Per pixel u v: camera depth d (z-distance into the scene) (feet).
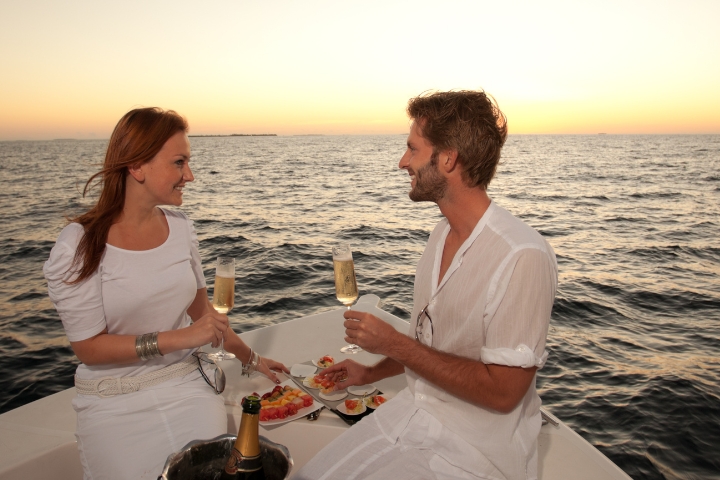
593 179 102.63
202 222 45.93
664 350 17.48
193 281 5.99
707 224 46.52
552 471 5.47
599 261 31.60
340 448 4.81
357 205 59.11
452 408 4.74
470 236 4.58
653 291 24.45
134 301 5.54
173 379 5.81
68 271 5.15
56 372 15.35
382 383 7.36
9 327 18.89
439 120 4.49
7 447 5.85
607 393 14.34
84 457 5.25
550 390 14.64
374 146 421.59
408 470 4.45
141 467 4.82
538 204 63.41
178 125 5.50
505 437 4.56
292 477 4.64
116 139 5.37
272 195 70.18
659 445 11.89
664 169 133.28
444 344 4.83
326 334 9.11
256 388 7.13
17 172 117.60
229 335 6.71
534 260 4.25
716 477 10.79
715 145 391.24
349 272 7.52
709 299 23.22
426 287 5.08
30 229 40.19
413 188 4.91
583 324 20.10
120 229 5.58
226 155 240.73
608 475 5.41
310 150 316.60
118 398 5.48
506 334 4.26
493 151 4.49
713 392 14.23
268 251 33.06
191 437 5.11
